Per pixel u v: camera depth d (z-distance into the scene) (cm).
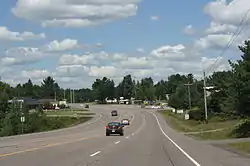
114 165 1622
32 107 16988
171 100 13762
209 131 5984
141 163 1712
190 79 15112
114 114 13525
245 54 4806
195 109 9862
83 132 6106
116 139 3934
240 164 1653
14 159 1816
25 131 7256
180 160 1844
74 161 1750
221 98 8725
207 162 1744
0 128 7012
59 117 11112
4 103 8481
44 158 1873
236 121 7069
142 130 6988
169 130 6975
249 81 4609
